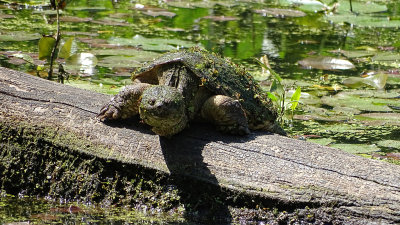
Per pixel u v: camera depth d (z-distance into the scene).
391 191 5.99
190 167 6.30
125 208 6.31
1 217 5.78
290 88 11.31
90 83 10.55
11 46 12.85
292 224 6.02
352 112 10.29
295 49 14.69
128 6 18.09
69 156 6.54
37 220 5.75
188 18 17.48
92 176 6.45
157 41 13.70
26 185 6.59
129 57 12.11
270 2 20.48
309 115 9.88
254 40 15.35
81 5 17.67
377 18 17.84
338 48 14.96
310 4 19.83
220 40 14.77
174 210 6.23
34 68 11.25
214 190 6.20
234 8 19.33
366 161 6.38
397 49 15.00
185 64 6.91
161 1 19.42
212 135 6.73
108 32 14.73
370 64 13.98
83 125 6.66
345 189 6.04
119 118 6.79
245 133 6.74
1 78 7.19
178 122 6.25
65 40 11.56
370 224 5.86
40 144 6.62
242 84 7.32
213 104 6.68
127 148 6.46
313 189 6.06
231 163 6.33
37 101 6.92
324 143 8.64
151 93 6.14
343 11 18.92
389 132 9.66
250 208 6.13
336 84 11.94
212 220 6.14
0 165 6.63
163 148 6.46
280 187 6.10
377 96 11.20
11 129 6.69
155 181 6.33
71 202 6.44
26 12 16.38
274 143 6.59
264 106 7.46
